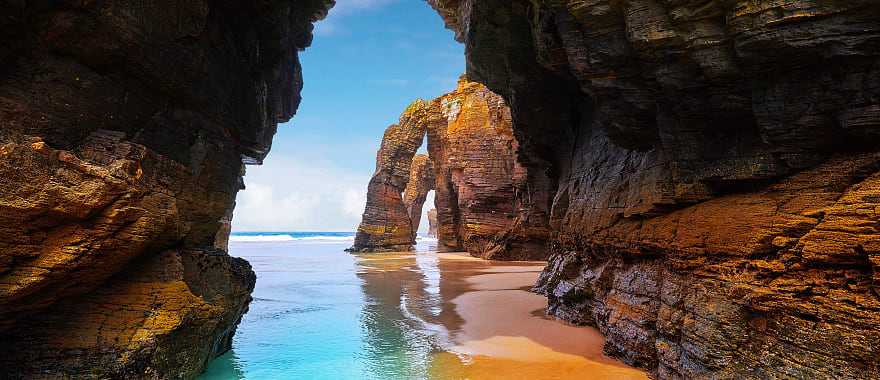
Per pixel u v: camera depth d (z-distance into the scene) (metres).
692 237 10.83
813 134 8.80
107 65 10.89
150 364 10.15
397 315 21.11
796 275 8.50
